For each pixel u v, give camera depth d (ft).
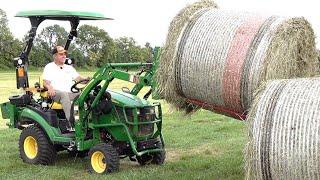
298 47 22.24
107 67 27.58
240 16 22.58
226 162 29.40
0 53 212.43
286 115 17.58
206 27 22.89
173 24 23.91
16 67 31.83
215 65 22.18
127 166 29.81
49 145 29.86
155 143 29.50
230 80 21.83
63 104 29.73
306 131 16.98
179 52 23.29
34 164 29.94
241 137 38.34
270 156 17.76
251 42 21.54
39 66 161.07
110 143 28.76
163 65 24.09
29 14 30.48
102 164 28.09
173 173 27.37
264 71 20.99
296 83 18.29
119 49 162.20
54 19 32.04
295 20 21.70
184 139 37.60
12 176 27.25
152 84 26.12
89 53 163.73
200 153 32.94
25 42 31.60
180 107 25.04
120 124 28.19
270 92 18.48
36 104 31.63
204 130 41.70
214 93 22.65
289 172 17.39
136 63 27.55
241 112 22.57
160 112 29.73
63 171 28.04
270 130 17.81
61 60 30.83
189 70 23.02
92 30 163.02
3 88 108.17
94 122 28.86
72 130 29.68
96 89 28.86
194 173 27.22
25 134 30.42
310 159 16.84
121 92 30.04
